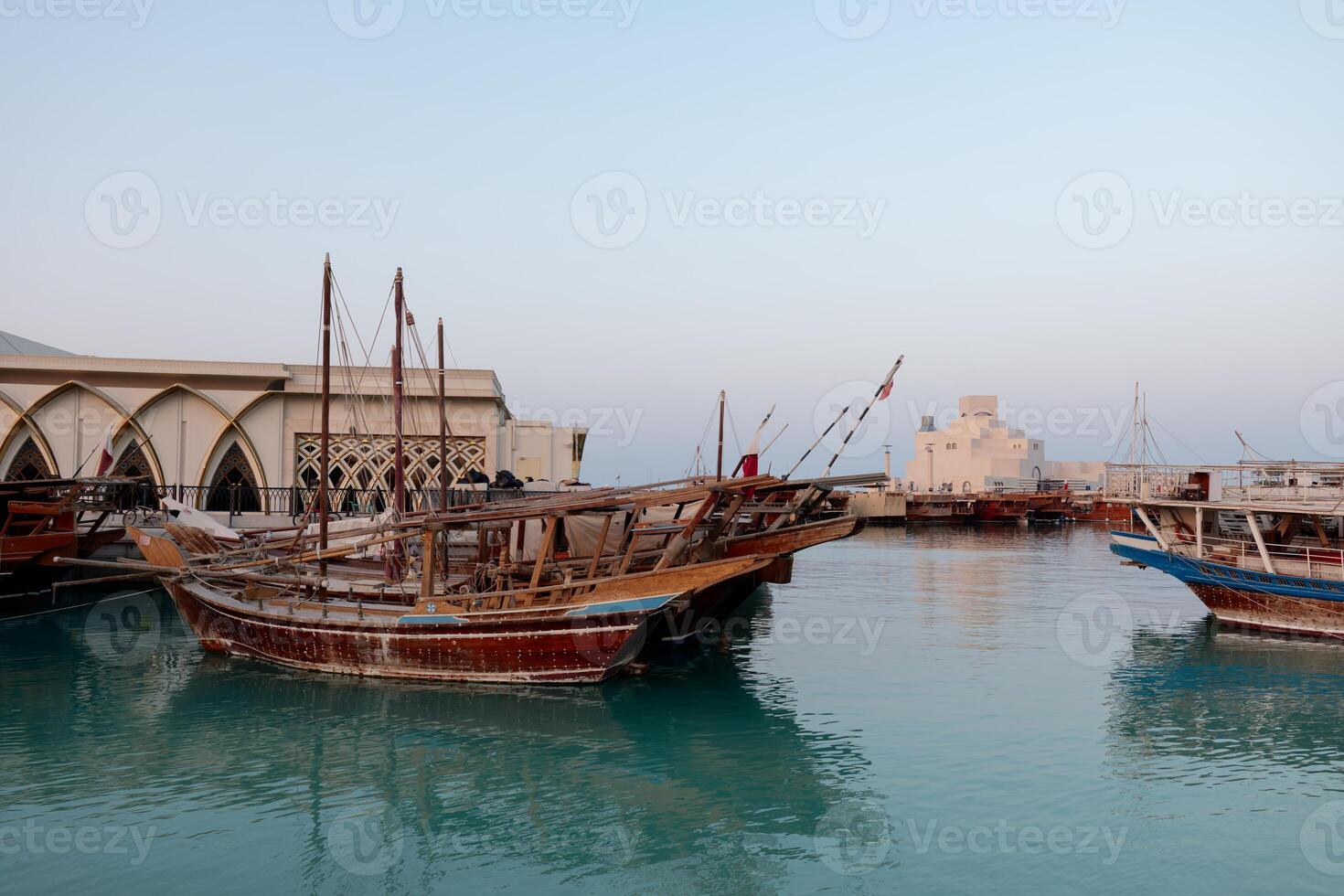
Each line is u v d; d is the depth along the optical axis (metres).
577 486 39.41
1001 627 29.38
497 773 15.17
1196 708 19.23
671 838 12.71
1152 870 11.74
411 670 20.58
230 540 30.88
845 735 17.22
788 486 21.50
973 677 21.91
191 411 40.78
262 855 12.06
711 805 13.89
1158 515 30.94
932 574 46.38
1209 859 12.08
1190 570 28.95
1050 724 17.98
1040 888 11.28
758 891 11.21
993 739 17.08
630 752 16.25
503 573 21.31
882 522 95.00
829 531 22.67
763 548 22.86
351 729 17.34
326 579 24.03
